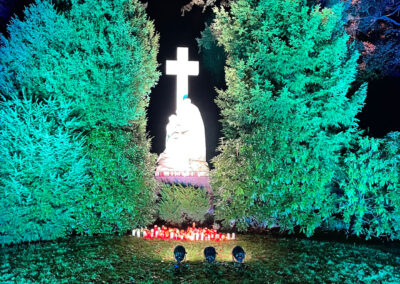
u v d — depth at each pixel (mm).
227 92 10609
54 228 8469
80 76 9680
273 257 7180
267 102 9508
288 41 9922
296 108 9398
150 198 10234
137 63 10531
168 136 11891
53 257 6922
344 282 6004
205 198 10414
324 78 9719
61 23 9508
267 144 9445
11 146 8125
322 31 9711
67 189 8523
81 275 6016
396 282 6066
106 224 9172
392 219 9438
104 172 9273
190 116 11961
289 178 9312
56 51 9625
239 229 9625
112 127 10117
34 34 9414
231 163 9992
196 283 5785
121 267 6453
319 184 9211
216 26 11203
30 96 8711
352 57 9625
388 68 14695
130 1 10969
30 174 8109
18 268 6270
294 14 9742
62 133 8695
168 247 7871
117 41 10234
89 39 9836
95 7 10008
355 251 7703
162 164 11430
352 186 9297
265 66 9930
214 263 6672
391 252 7953
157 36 11898
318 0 12086
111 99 9805
